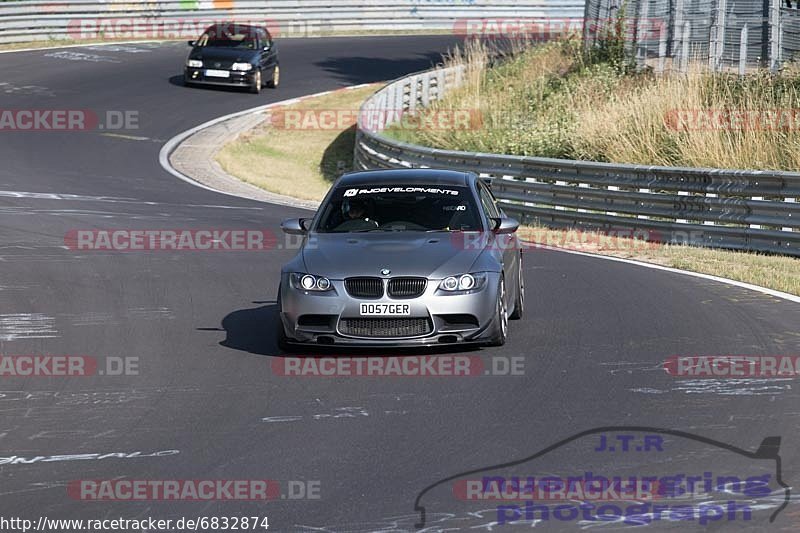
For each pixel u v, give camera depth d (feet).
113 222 202.18
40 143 309.01
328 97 415.23
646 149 250.57
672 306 128.67
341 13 566.36
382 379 97.09
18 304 133.28
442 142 325.01
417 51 521.65
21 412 88.28
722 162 231.71
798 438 76.89
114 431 82.43
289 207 240.32
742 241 182.09
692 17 305.94
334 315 103.81
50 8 479.00
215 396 92.32
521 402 88.33
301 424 83.25
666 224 193.16
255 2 536.42
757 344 107.45
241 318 126.11
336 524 62.39
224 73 400.26
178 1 511.40
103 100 375.66
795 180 173.78
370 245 109.60
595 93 314.14
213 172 295.89
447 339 104.06
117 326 121.70
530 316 125.29
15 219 200.23
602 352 105.50
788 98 256.73
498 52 428.97
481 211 116.67
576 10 578.66
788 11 280.51
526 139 291.99
